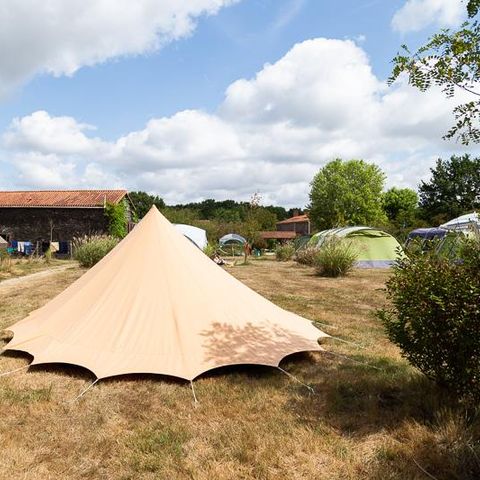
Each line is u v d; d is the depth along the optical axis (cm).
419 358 383
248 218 4253
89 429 362
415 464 302
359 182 5112
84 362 473
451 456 300
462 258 355
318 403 411
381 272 1597
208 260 632
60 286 1211
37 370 492
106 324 513
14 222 3184
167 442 338
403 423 355
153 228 610
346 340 633
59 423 372
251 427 363
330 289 1160
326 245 1620
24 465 307
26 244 2967
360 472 300
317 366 515
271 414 387
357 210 5084
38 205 3134
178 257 584
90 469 304
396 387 435
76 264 2031
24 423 372
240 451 323
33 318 622
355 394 427
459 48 325
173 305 526
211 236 4244
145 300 529
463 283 337
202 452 326
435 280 354
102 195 3303
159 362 469
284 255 2442
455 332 342
